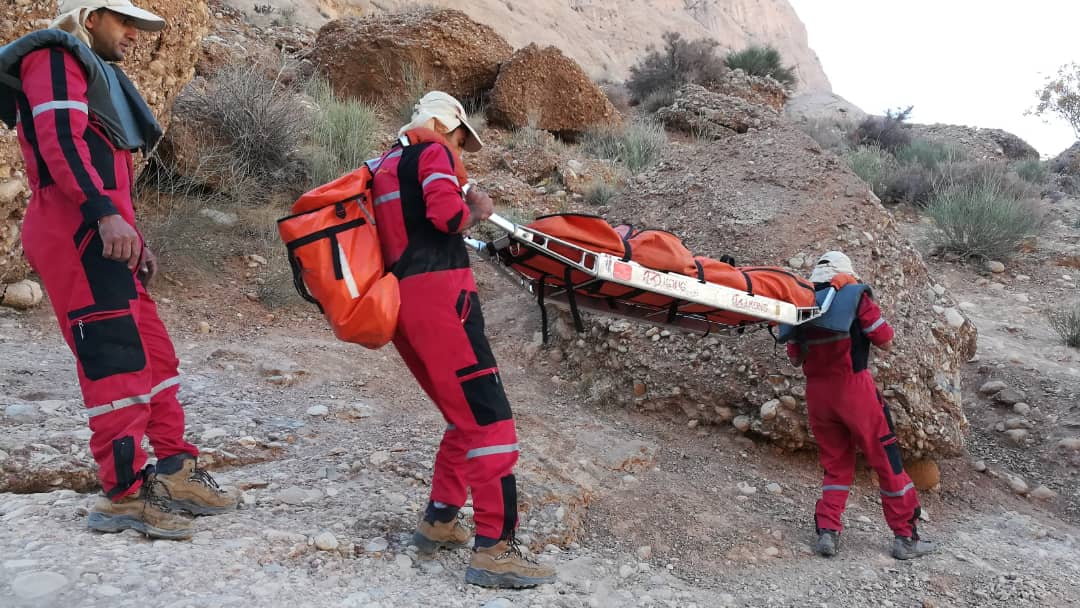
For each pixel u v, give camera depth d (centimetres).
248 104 904
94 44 311
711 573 419
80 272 290
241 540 323
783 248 670
